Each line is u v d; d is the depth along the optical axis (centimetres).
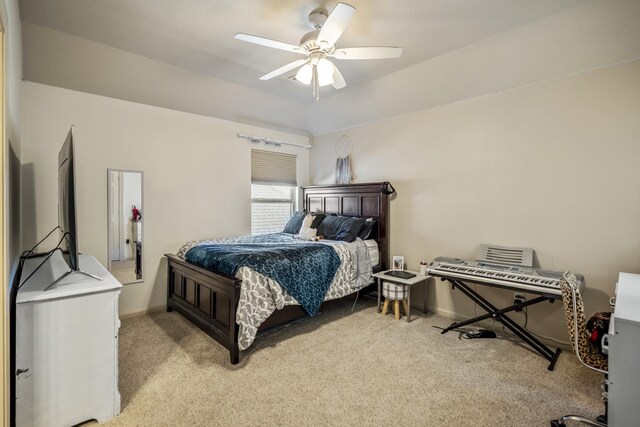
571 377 230
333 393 210
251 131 449
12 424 156
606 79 255
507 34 270
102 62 309
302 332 308
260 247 325
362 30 268
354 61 327
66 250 210
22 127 275
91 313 176
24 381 158
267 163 476
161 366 240
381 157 429
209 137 405
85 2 239
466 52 300
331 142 501
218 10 247
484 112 328
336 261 331
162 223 365
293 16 254
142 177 349
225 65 344
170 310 359
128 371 233
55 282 179
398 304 345
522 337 268
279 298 265
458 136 349
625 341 139
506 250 306
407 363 249
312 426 179
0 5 125
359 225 395
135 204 346
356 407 196
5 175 139
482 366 246
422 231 383
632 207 246
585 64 260
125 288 340
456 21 254
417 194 388
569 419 183
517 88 304
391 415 189
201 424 180
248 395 207
